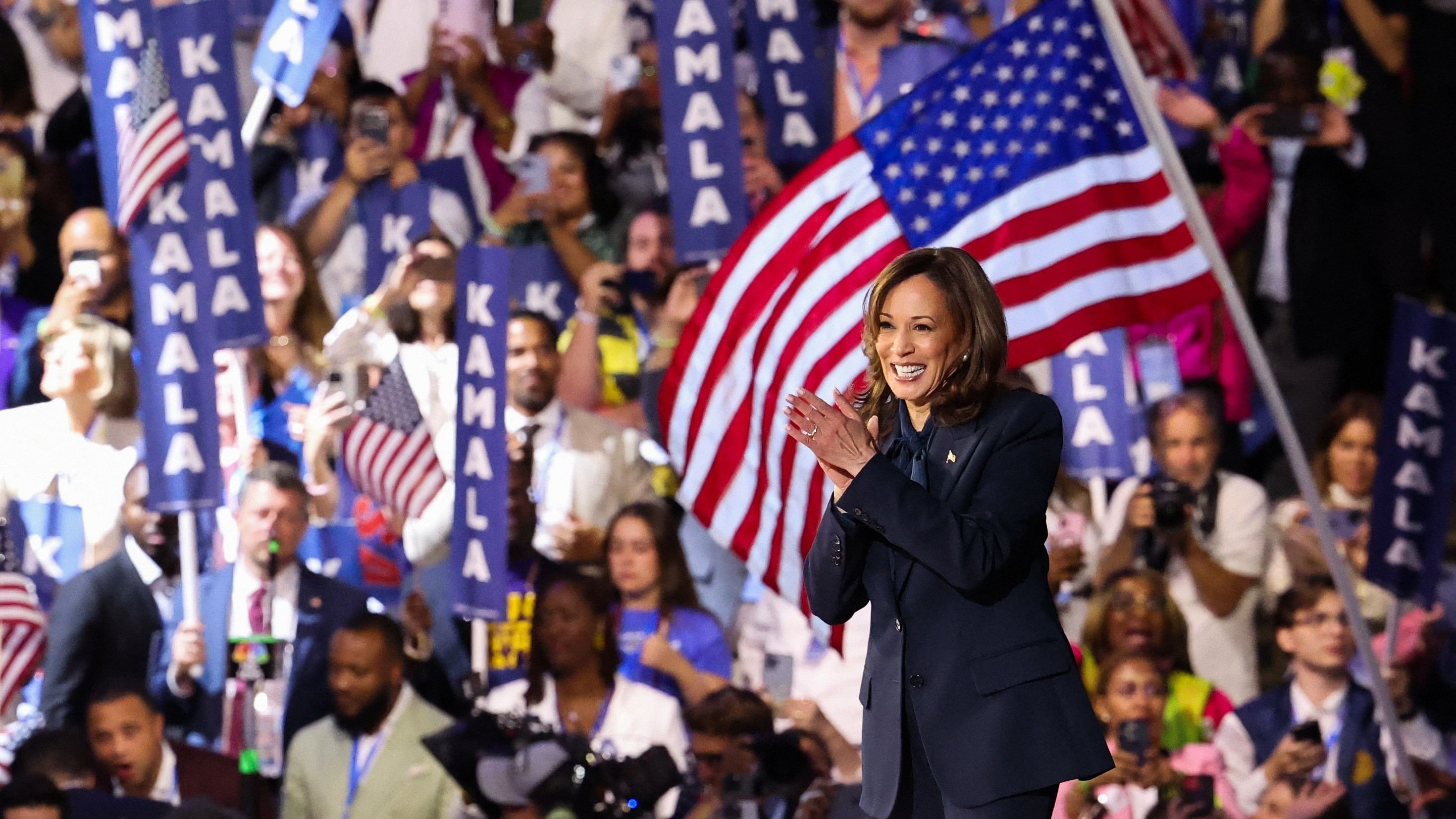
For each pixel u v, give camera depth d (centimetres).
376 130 2366
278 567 2233
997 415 889
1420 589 2281
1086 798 2116
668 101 2217
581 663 2195
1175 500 2236
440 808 2123
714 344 2047
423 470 2275
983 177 2023
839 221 2031
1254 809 2145
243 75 2436
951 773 857
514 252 2353
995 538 831
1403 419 2319
